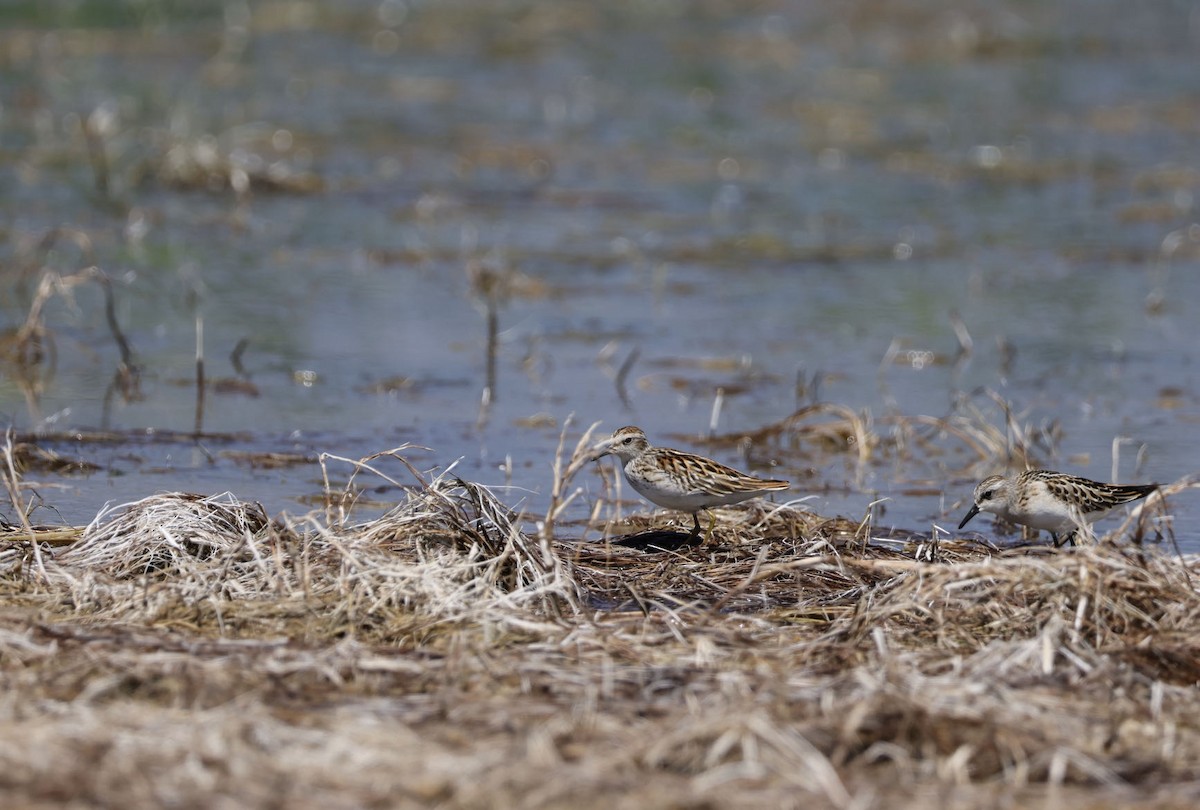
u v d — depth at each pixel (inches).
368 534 762.8
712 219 1779.0
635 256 1626.5
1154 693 589.3
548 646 636.7
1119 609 673.6
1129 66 2659.9
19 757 509.4
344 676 605.9
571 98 2320.4
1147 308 1489.9
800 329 1405.0
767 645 660.1
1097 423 1159.0
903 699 562.3
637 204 1833.2
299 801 491.8
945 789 519.5
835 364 1306.6
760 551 761.0
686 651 645.9
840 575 761.6
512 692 593.0
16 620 645.9
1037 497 847.7
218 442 1061.8
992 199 1907.0
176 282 1481.3
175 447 1047.0
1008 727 555.8
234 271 1525.6
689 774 528.4
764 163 2032.5
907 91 2440.9
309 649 629.0
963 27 2851.9
